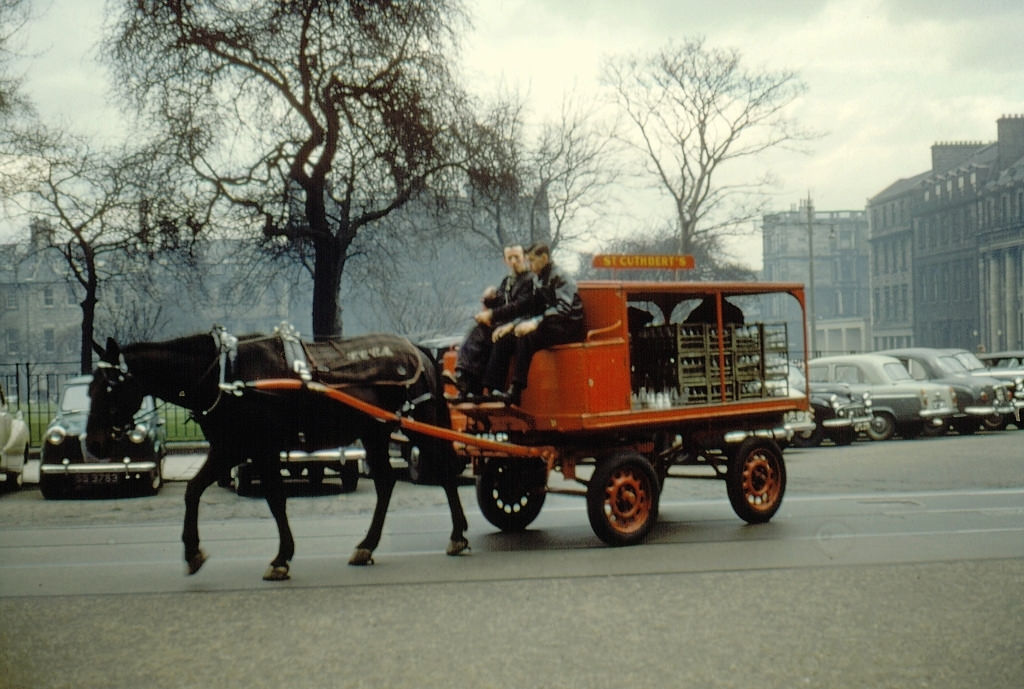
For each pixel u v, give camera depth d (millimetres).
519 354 11367
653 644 7184
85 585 9680
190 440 28266
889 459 22078
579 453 11750
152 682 6578
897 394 29250
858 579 9211
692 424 12477
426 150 31812
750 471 12789
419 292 57719
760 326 13055
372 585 9445
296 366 10117
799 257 156750
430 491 17891
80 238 34250
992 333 106188
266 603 8750
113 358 9867
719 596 8633
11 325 97562
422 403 11133
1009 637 7234
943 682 6273
